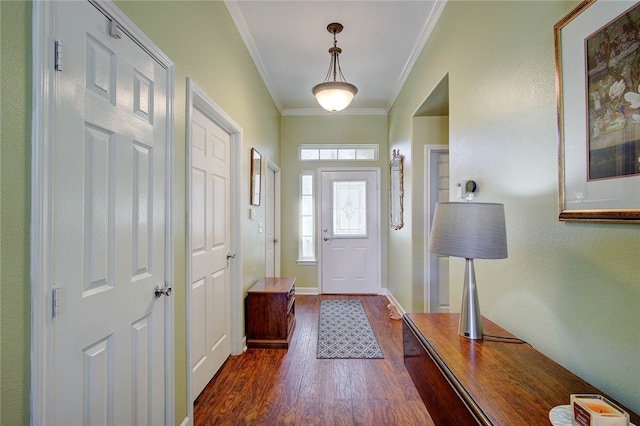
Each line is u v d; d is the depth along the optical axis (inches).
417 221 132.8
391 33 109.9
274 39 113.8
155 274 56.0
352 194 191.3
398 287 158.2
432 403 53.2
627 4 35.0
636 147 34.3
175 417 62.8
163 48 58.8
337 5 95.3
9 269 30.9
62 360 36.5
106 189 43.7
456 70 83.8
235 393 82.0
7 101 30.5
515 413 36.1
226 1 90.7
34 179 32.9
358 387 85.4
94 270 41.6
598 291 39.7
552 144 47.5
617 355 37.1
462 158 79.9
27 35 32.4
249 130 117.2
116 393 45.8
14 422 31.5
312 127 192.7
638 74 33.9
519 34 55.8
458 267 83.0
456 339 56.9
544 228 49.7
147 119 53.4
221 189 94.9
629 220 34.8
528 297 53.9
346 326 133.9
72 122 37.8
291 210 190.7
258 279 132.3
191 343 69.1
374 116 192.2
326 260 190.4
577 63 42.2
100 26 42.4
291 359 101.9
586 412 31.4
